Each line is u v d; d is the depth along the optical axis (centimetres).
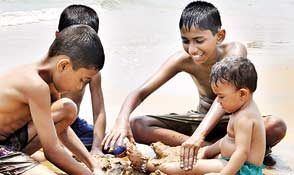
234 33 926
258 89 619
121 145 421
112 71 685
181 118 458
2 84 347
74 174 354
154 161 383
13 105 344
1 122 348
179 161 382
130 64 721
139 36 899
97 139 441
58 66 338
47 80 348
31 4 1145
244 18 1085
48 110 340
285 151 449
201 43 418
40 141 352
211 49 425
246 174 359
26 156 344
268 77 666
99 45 343
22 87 339
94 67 340
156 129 454
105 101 570
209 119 399
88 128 457
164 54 777
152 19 1063
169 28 973
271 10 1195
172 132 452
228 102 363
